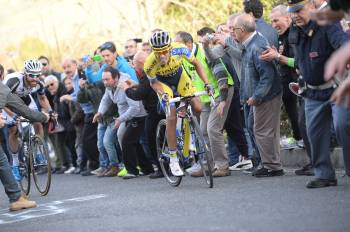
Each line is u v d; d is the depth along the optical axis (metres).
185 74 15.51
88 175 22.31
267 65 14.98
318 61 12.30
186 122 15.11
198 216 10.72
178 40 17.09
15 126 17.22
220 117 16.72
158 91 15.18
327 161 12.91
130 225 10.38
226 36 17.19
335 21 5.82
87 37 36.00
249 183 14.59
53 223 11.47
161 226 10.02
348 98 4.88
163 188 15.44
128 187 16.67
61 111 23.95
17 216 12.91
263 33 16.00
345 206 10.59
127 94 18.19
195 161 15.14
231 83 16.89
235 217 10.32
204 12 29.92
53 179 22.00
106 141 20.64
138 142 19.28
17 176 17.39
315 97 12.66
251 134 16.34
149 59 15.12
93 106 21.58
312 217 9.83
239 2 28.88
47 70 26.31
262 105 15.30
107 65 20.05
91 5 35.66
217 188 14.25
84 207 13.17
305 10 12.25
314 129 12.81
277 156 15.55
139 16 32.91
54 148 24.78
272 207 11.02
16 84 17.34
